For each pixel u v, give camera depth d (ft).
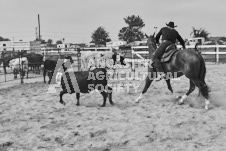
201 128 17.94
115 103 26.27
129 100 27.45
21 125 19.77
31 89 35.63
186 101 25.98
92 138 16.76
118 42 163.94
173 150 14.53
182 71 23.04
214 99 26.09
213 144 15.21
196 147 14.79
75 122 20.16
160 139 16.22
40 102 27.27
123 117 21.15
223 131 17.24
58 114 22.66
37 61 59.06
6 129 18.99
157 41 26.78
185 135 16.76
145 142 15.93
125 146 15.44
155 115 21.36
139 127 18.49
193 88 24.29
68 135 17.24
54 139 16.74
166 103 25.45
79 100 27.86
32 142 16.39
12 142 16.47
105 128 18.40
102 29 280.92
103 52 59.57
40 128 18.99
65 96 29.89
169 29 25.00
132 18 287.28
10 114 22.93
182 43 25.89
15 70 51.26
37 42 102.53
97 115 22.02
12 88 37.52
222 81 35.99
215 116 20.42
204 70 22.44
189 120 19.61
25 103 26.94
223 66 56.39
